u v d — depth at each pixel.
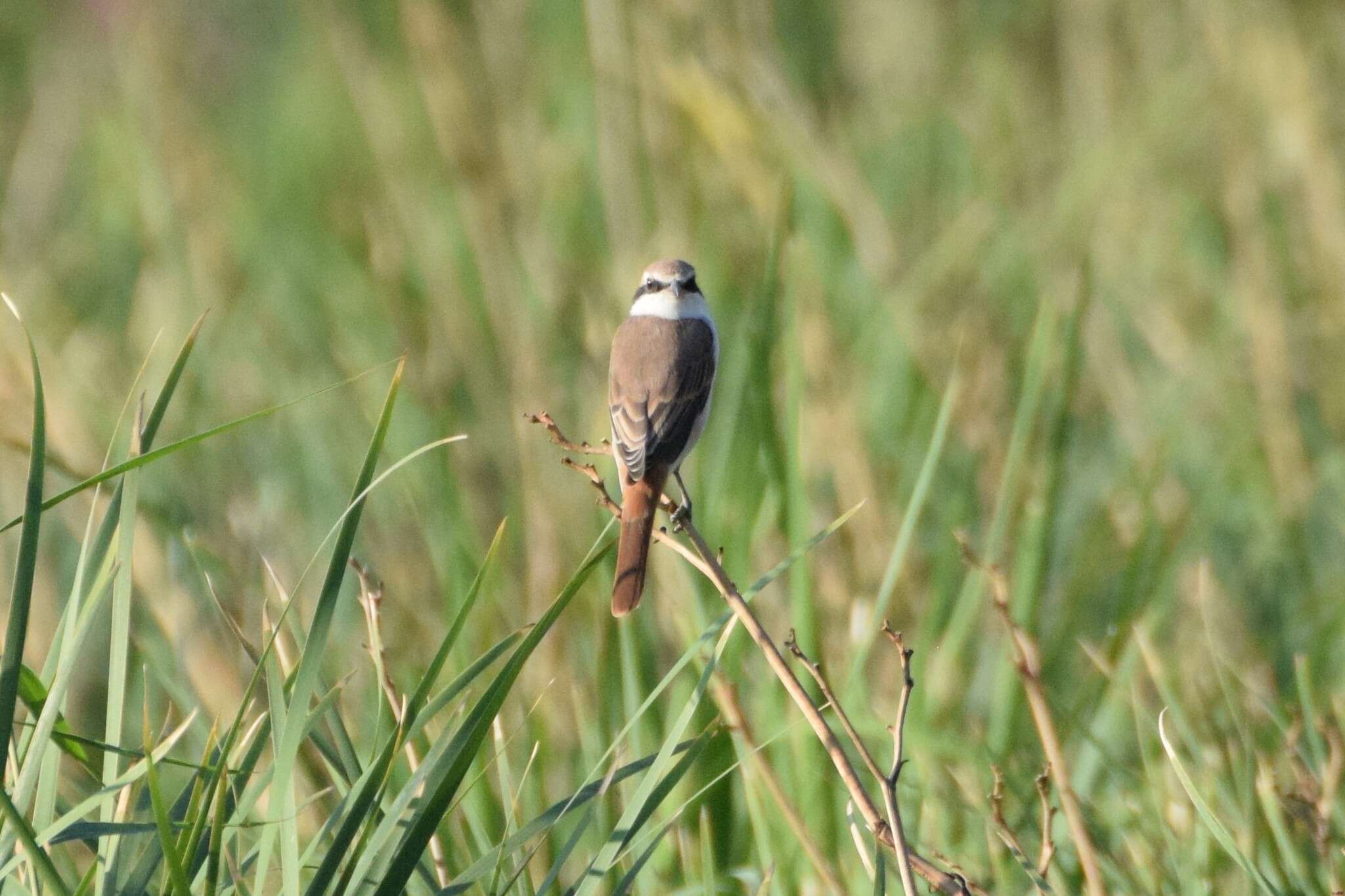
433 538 10.59
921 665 9.49
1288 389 12.54
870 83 19.84
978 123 18.72
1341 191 14.85
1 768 5.45
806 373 10.83
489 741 8.37
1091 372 13.87
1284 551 11.43
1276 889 6.57
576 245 14.70
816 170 13.36
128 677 9.43
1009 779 8.44
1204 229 15.87
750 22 14.85
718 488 9.61
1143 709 8.28
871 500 10.12
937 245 14.84
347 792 6.27
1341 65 17.31
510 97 15.34
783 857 7.66
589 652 9.57
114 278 16.77
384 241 14.09
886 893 7.16
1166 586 10.52
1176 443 12.27
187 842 5.61
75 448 10.78
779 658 6.11
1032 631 9.38
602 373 11.92
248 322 15.31
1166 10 18.36
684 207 13.24
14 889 5.89
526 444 10.69
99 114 18.75
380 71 17.33
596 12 13.68
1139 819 7.75
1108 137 16.58
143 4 19.91
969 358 12.11
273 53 23.36
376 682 8.97
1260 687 9.29
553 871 6.02
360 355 13.81
